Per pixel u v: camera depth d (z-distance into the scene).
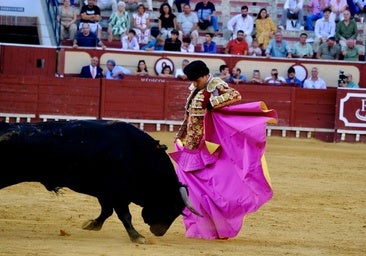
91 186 15.77
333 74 43.53
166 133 41.66
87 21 43.28
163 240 16.17
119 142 15.68
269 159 33.44
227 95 16.47
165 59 42.69
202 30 44.75
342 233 18.52
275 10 46.97
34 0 45.75
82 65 42.62
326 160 34.31
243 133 16.38
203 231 16.56
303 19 45.84
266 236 17.48
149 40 43.69
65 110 42.09
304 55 43.78
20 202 20.50
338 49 44.19
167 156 16.11
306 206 22.56
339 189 26.58
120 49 42.53
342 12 45.41
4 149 15.23
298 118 42.47
